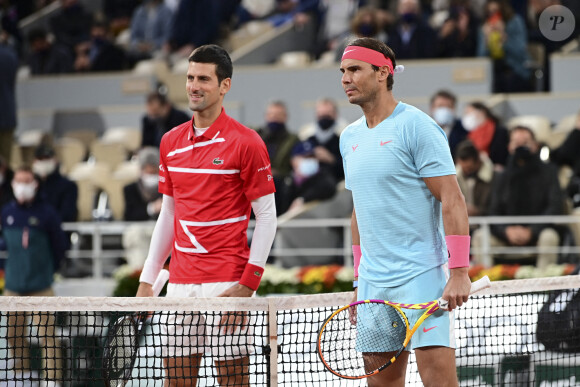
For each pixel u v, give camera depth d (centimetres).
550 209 3575
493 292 1708
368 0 5541
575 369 2069
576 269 3009
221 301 1662
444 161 1529
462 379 2081
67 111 5584
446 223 1522
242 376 1795
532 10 5372
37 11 6806
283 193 3997
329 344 1709
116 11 6738
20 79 5772
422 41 5034
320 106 4078
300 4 6084
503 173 3638
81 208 4444
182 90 5600
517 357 2181
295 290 3469
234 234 1775
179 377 1745
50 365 2880
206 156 1761
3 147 4878
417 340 1556
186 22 5822
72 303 1612
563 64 5031
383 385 1644
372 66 1566
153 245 1853
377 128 1584
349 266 3750
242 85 5388
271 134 4175
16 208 3350
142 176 4034
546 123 4444
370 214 1592
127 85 5644
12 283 3356
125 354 1788
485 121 4044
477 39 5056
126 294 3597
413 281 1561
